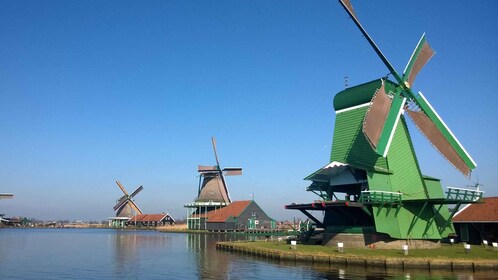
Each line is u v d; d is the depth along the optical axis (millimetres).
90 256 35531
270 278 22344
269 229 88500
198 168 98188
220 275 23750
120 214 139375
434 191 38719
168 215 131750
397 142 35375
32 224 171625
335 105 39094
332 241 35312
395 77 35438
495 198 41125
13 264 29578
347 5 31234
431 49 39750
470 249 30391
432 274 23172
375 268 25188
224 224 88188
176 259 32594
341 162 35656
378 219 32094
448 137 36094
